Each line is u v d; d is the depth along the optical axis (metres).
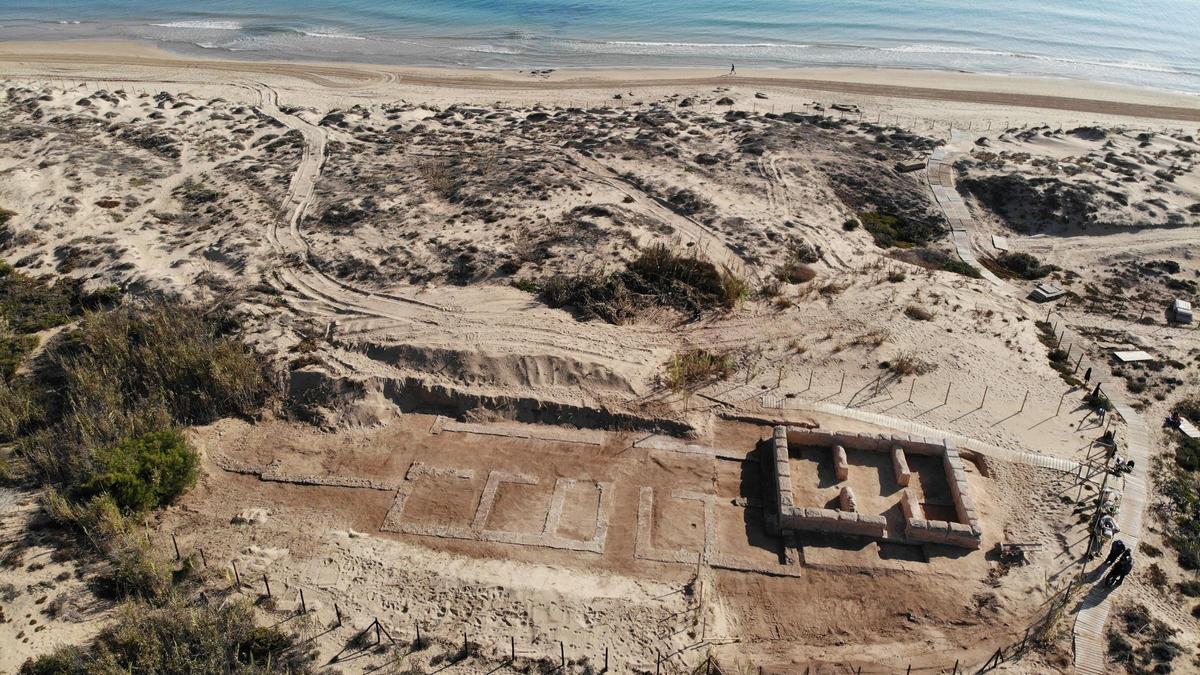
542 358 32.56
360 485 27.75
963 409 31.17
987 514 26.34
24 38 102.88
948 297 38.91
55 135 57.38
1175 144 59.34
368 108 67.56
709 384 32.41
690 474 28.14
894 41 99.94
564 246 41.53
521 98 74.25
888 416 30.64
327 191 49.72
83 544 24.19
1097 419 30.84
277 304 37.19
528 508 26.80
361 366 32.72
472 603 23.05
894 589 23.89
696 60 91.31
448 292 38.03
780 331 35.78
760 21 109.44
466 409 31.19
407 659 21.38
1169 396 32.72
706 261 39.72
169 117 63.44
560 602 23.02
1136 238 46.00
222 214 47.00
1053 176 51.62
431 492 27.45
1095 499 26.69
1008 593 23.58
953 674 21.42
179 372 31.03
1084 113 69.50
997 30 104.88
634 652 21.72
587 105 71.38
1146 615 22.73
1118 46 96.94
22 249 42.88
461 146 57.69
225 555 24.56
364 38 101.88
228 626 21.41
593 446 29.48
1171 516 26.22
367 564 24.34
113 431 27.73
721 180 51.16
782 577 24.28
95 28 108.62
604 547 25.23
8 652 20.69
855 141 58.81
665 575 24.30
